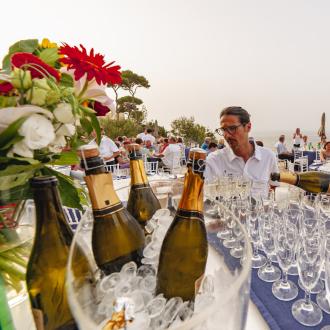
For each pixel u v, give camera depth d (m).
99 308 0.35
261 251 1.03
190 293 0.49
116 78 0.64
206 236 0.56
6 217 0.56
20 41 0.66
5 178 0.48
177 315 0.36
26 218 0.58
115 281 0.41
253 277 0.83
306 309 0.65
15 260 0.56
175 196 0.75
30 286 0.48
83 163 0.54
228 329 0.27
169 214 0.63
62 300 0.45
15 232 0.56
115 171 4.02
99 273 0.45
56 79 0.57
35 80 0.52
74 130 0.58
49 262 0.48
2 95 0.52
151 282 0.47
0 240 0.54
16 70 0.50
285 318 0.63
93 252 0.51
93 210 0.55
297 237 0.91
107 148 6.02
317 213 1.17
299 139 11.97
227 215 0.61
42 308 0.47
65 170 2.40
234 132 2.29
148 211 0.75
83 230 0.49
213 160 2.51
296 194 1.29
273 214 1.12
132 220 0.60
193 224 0.54
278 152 11.10
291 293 0.72
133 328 0.33
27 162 0.52
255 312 0.65
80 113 0.58
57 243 0.49
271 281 0.80
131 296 0.38
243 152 2.37
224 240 0.55
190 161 0.56
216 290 0.38
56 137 0.56
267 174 2.38
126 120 18.14
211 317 0.25
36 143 0.48
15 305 0.57
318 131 11.67
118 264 0.54
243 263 0.36
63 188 0.65
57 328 0.46
